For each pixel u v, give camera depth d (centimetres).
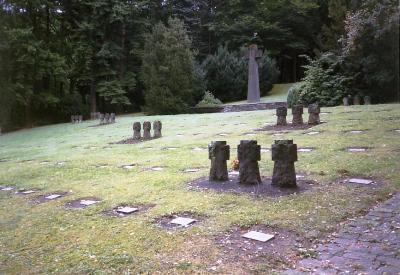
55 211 649
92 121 2923
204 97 3350
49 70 3103
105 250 462
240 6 4203
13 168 1184
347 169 745
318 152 921
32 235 545
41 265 444
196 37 4244
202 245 449
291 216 518
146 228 519
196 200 620
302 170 769
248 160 694
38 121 3322
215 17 4262
